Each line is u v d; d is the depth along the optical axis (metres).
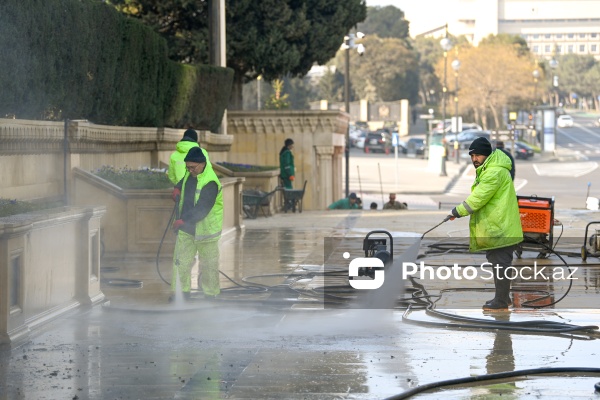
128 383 12.93
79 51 27.41
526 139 189.62
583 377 13.28
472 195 18.44
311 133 57.00
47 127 25.03
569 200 77.75
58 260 17.12
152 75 35.16
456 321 17.42
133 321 17.58
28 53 24.03
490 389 12.60
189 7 55.81
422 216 43.31
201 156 19.34
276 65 58.53
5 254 14.74
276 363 14.16
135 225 26.62
